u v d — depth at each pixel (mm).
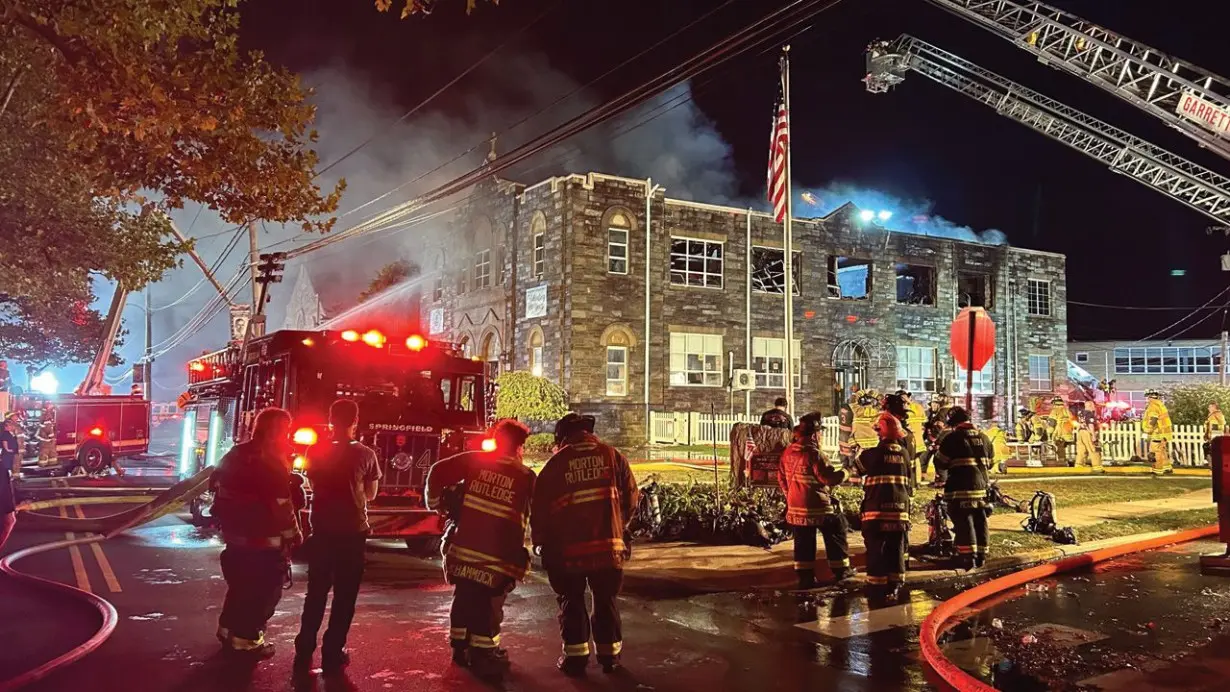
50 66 11469
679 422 25531
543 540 5582
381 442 9539
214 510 5676
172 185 9102
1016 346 34188
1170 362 46469
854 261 31281
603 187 25812
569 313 25062
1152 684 5395
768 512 10555
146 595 7688
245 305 29188
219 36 8180
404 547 10930
